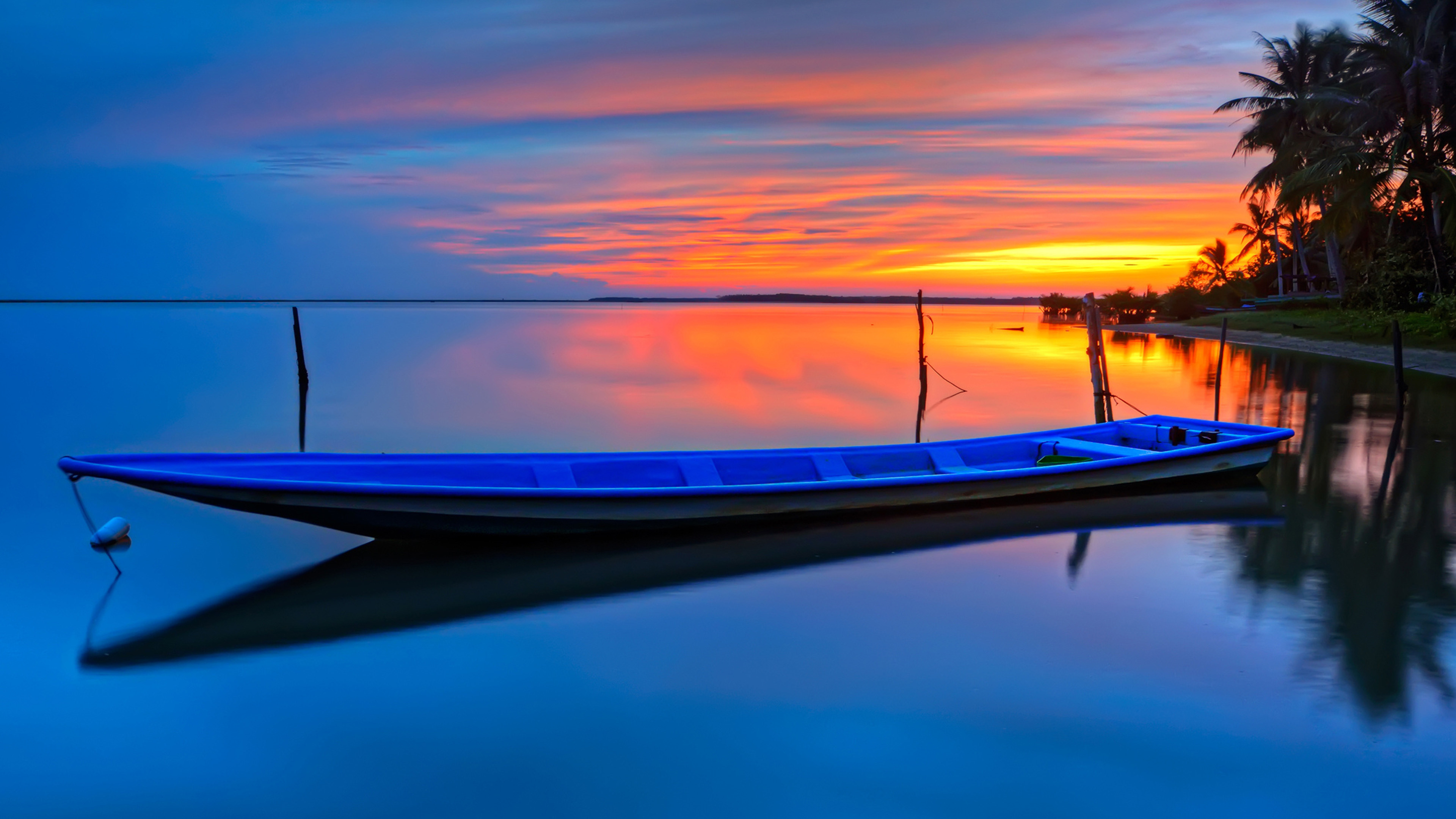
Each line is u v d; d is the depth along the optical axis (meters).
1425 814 3.95
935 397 20.88
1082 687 5.17
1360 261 41.34
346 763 4.48
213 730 4.81
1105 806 4.02
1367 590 6.79
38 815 4.02
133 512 9.77
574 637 6.03
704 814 4.02
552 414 18.33
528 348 39.78
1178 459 9.96
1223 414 17.02
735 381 24.75
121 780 4.31
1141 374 25.94
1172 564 7.52
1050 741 4.59
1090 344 15.08
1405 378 23.02
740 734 4.71
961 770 4.33
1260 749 4.47
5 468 12.55
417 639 6.03
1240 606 6.47
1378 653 5.59
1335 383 22.41
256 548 8.25
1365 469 11.55
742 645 5.86
